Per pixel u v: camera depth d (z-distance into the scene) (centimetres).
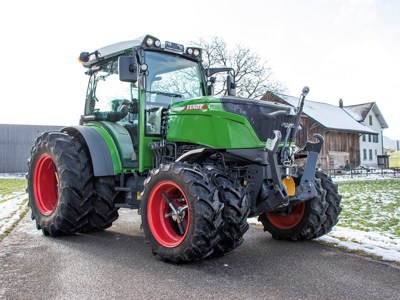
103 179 501
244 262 378
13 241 471
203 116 423
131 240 481
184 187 359
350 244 452
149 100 487
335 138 3625
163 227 392
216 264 370
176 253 361
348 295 287
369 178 2338
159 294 287
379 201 980
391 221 646
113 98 546
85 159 500
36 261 377
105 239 487
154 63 500
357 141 3909
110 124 529
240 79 2294
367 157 4272
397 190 1352
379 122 4594
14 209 750
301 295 286
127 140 505
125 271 345
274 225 492
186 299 277
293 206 465
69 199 484
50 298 280
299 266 364
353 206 873
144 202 399
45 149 524
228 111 404
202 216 343
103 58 556
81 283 312
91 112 595
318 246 452
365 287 305
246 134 397
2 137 3288
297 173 431
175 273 339
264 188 393
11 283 312
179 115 448
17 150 3331
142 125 473
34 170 544
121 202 523
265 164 394
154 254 394
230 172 409
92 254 407
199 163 420
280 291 295
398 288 303
